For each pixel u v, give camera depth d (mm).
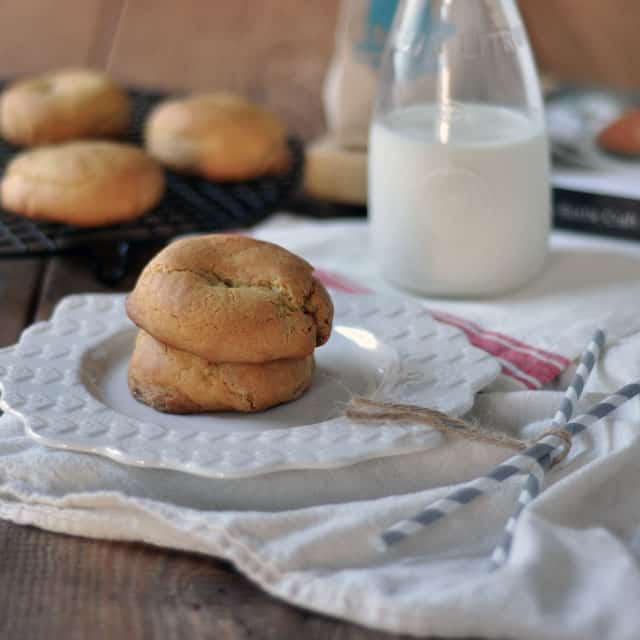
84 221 864
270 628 601
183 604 611
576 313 774
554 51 1115
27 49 1162
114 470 652
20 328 790
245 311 666
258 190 933
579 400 694
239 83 1114
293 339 669
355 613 592
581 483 635
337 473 656
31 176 871
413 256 794
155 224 873
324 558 614
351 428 657
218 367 677
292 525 623
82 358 708
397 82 795
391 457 662
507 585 590
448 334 729
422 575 604
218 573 625
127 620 604
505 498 640
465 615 584
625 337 755
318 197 942
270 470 636
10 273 845
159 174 900
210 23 1195
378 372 712
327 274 810
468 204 779
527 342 748
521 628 582
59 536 642
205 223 873
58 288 830
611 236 880
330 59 1144
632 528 636
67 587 618
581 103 968
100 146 904
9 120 985
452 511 627
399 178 788
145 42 1175
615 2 1117
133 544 639
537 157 789
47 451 661
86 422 661
